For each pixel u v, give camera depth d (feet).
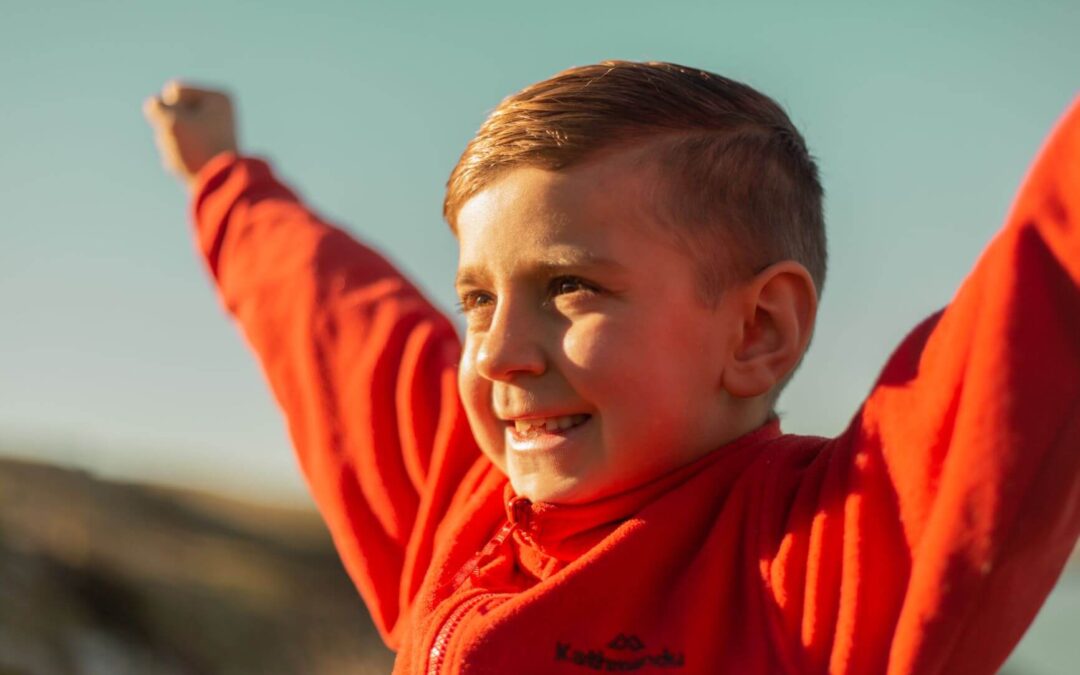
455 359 7.83
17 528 15.93
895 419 5.25
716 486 5.85
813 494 5.57
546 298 5.77
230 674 14.98
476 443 7.29
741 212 5.95
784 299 5.95
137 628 14.98
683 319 5.76
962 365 4.99
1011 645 5.04
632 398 5.66
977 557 4.77
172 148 9.73
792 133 6.45
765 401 6.15
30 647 13.43
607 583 5.65
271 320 8.59
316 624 16.49
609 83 5.95
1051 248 4.68
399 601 7.27
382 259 8.74
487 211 5.83
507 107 5.96
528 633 5.60
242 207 9.21
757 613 5.49
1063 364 4.67
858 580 5.18
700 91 6.08
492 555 6.29
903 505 5.14
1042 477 4.71
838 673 5.15
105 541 16.42
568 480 5.79
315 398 8.05
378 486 7.51
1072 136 4.73
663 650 5.55
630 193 5.71
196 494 20.02
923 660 4.87
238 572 17.16
